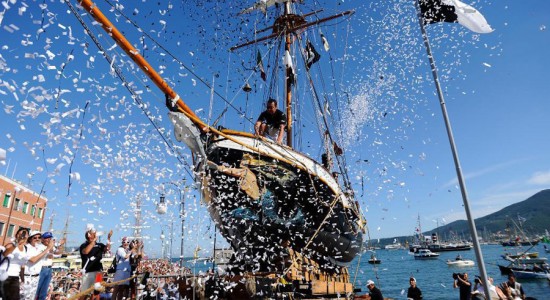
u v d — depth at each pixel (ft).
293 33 59.88
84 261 20.58
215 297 24.90
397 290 128.77
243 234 31.04
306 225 32.65
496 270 188.85
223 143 28.84
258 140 30.32
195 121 26.53
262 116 34.22
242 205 29.96
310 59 56.70
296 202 31.58
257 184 29.66
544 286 113.39
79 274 40.16
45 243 19.53
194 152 26.99
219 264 32.60
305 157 32.73
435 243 433.07
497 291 37.24
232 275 26.48
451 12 22.34
